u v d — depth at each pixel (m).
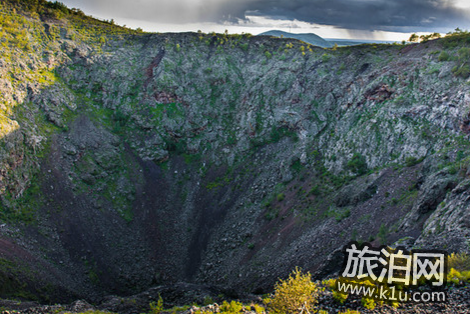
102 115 103.19
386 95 84.56
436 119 69.12
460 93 66.44
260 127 103.81
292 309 22.38
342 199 67.75
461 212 40.16
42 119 88.50
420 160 65.44
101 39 125.38
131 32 143.88
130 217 83.25
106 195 84.62
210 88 116.50
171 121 106.62
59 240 69.75
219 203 88.62
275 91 107.81
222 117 110.56
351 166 75.62
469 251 31.78
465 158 54.34
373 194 64.75
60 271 63.97
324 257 56.19
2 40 98.81
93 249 72.12
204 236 81.06
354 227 59.66
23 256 60.69
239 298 47.19
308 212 71.31
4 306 44.50
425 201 50.47
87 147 90.62
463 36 85.94
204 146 104.88
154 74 115.44
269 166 93.50
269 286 57.53
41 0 141.75
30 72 96.12
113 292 66.88
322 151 88.38
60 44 113.75
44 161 80.31
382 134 76.31
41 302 54.81
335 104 98.06
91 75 110.88
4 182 68.81
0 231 62.22
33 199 72.88
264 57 123.31
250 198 86.31
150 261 75.12
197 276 71.75
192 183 95.75
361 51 106.50
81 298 61.47
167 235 81.75
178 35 132.62
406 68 84.81
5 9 117.12
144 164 97.62
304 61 113.31
